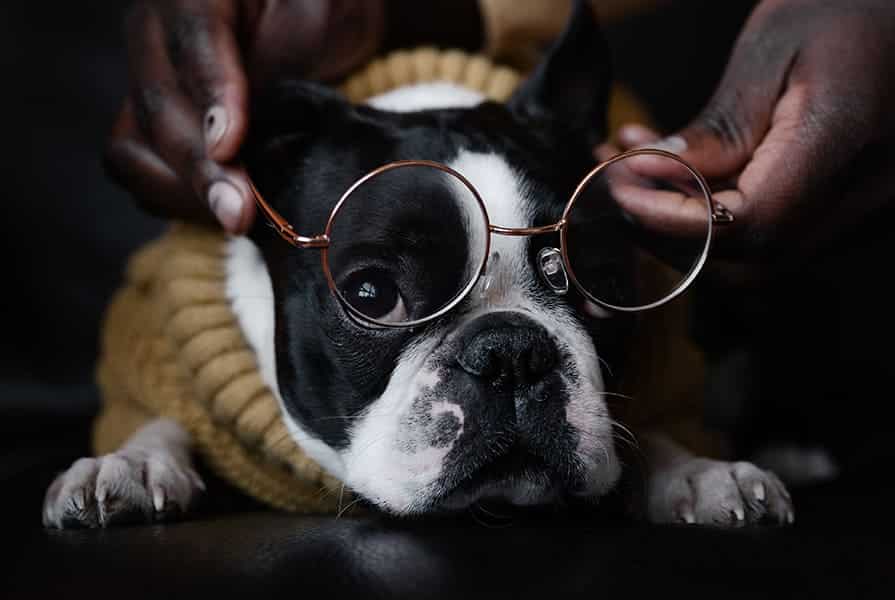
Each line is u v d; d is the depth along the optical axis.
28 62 0.86
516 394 0.44
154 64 0.50
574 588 0.34
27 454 0.68
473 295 0.46
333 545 0.39
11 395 0.81
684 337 0.59
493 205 0.46
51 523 0.44
